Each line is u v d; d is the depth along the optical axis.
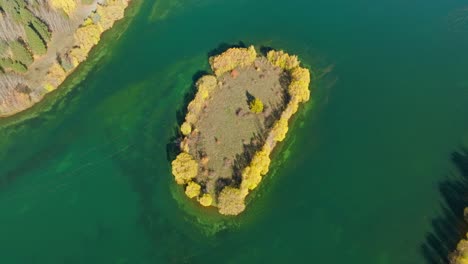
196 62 181.25
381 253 130.75
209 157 148.75
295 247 133.00
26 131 165.75
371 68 175.62
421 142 154.00
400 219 136.75
